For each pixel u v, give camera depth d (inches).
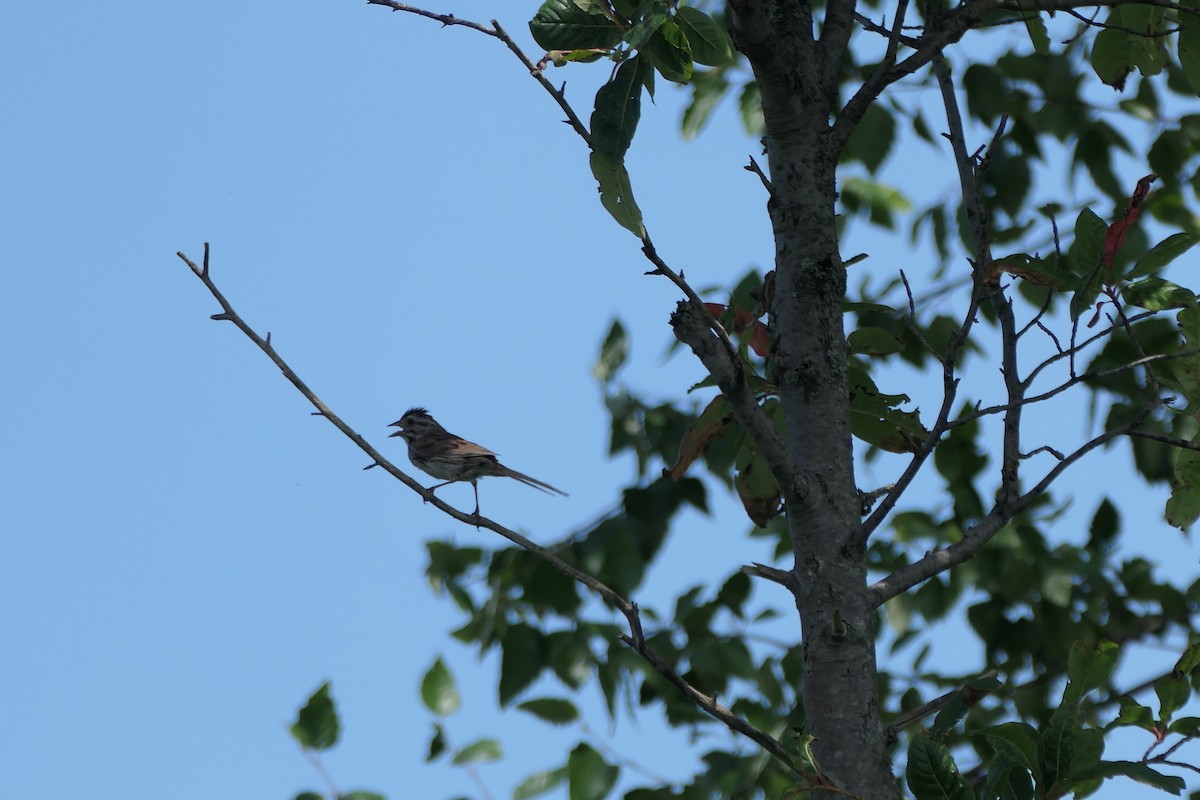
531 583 569.6
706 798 531.8
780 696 580.4
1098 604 615.5
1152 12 495.8
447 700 435.8
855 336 416.8
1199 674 467.2
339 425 386.9
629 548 569.9
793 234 356.5
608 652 562.6
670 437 593.6
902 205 636.1
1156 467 557.9
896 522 621.9
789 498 327.9
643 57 335.0
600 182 332.5
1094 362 576.7
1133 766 291.6
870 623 324.5
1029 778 304.8
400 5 347.3
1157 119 624.1
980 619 616.1
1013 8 388.2
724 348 306.8
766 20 341.7
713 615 581.0
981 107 606.9
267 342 398.0
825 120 365.4
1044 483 350.9
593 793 489.4
